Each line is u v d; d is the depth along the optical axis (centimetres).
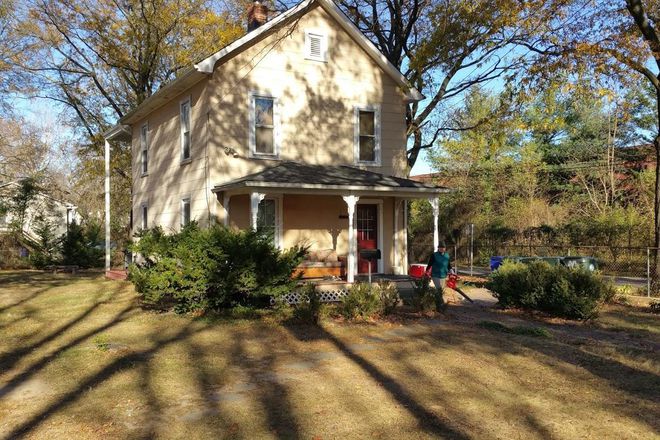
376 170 1695
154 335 940
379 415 541
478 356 793
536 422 524
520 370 715
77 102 2845
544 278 1209
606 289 1332
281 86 1544
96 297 1460
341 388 631
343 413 547
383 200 1714
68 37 2644
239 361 761
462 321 1102
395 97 1739
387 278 1556
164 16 2486
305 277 1516
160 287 1112
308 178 1365
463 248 2997
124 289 1647
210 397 599
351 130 1656
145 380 663
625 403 584
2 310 1241
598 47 1417
